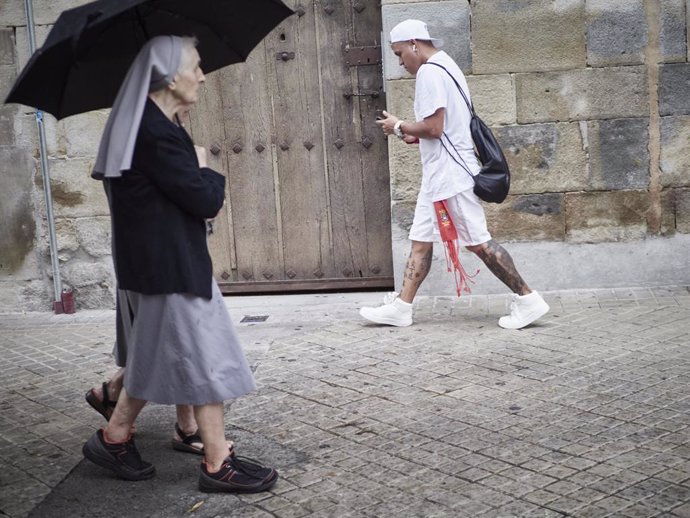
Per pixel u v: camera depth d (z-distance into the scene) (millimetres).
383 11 6051
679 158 6133
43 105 3322
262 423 4117
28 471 3715
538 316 5395
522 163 6188
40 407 4512
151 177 3133
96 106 3527
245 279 6656
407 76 6113
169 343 3205
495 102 6125
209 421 3338
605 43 6027
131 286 3219
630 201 6195
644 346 4945
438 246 6297
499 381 4504
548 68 6070
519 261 6305
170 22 3465
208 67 3717
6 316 6473
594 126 6121
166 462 3760
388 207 6500
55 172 6328
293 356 5141
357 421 4082
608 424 3879
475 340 5242
